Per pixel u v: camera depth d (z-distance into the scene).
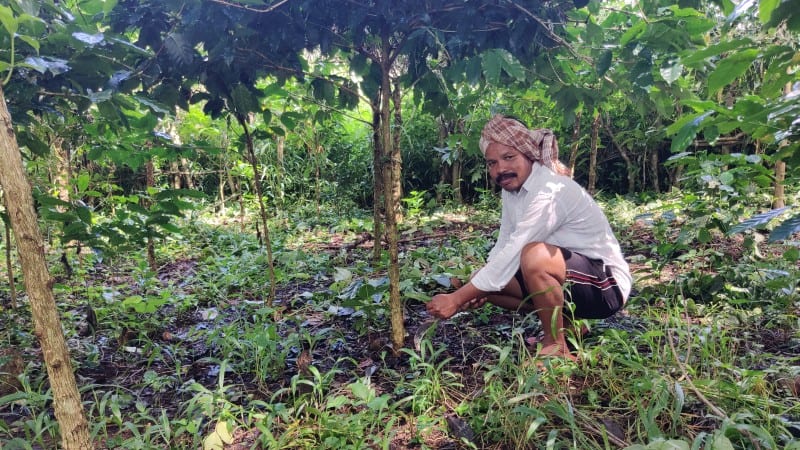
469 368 2.55
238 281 4.34
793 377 2.16
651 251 4.64
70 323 3.39
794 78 1.78
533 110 6.13
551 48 2.77
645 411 1.89
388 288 2.93
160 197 3.10
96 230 3.16
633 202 7.83
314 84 3.21
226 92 2.78
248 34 2.43
